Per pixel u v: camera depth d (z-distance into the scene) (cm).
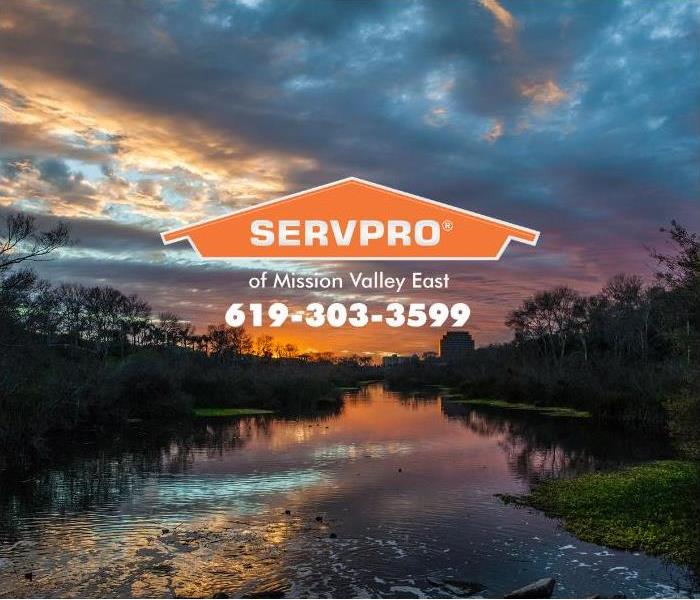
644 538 1991
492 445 4416
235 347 11125
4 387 4172
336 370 13888
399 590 1641
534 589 1558
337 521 2333
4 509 2591
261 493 2841
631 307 8425
